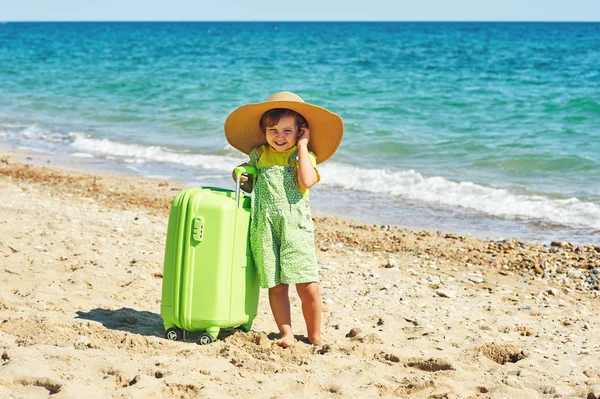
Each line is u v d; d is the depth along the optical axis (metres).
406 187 12.44
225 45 64.88
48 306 5.39
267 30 133.00
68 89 28.69
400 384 4.15
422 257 8.51
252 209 4.63
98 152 16.36
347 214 10.88
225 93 26.42
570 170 13.23
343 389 3.97
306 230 4.64
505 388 4.15
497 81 28.86
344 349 4.77
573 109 20.16
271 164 4.70
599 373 4.62
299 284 4.72
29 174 13.07
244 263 4.58
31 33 119.50
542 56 43.09
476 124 18.48
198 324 4.50
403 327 5.56
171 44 68.19
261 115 4.73
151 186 12.34
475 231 9.95
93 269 6.52
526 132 17.02
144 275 6.52
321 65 39.22
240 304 4.58
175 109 22.39
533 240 9.45
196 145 16.86
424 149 15.29
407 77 31.42
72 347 4.46
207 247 4.43
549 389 4.23
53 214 9.30
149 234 8.53
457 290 7.11
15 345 4.42
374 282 7.14
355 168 13.73
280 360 4.45
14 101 25.25
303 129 4.68
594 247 8.81
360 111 21.03
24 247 7.22
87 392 3.70
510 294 7.05
